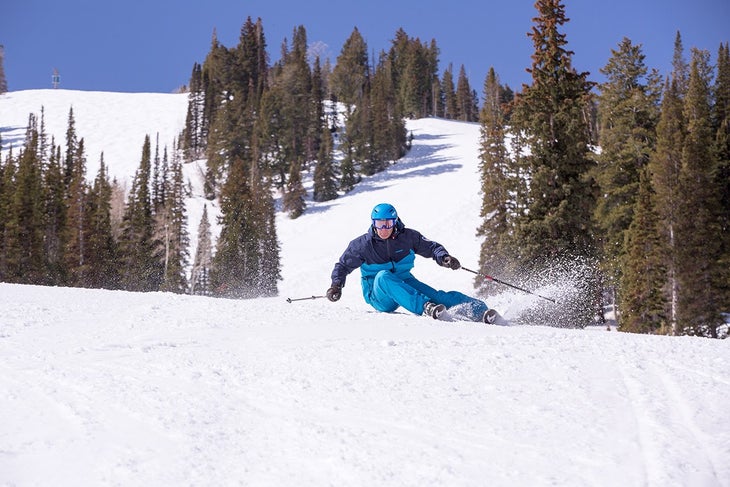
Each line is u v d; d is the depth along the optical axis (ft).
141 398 10.07
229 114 253.65
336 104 350.64
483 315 19.72
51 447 7.97
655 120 101.50
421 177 229.04
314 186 228.84
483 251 109.70
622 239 92.99
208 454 7.65
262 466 7.27
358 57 399.85
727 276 81.76
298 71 306.76
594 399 9.41
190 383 10.99
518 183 88.38
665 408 8.84
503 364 11.68
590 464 6.98
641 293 81.20
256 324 17.11
